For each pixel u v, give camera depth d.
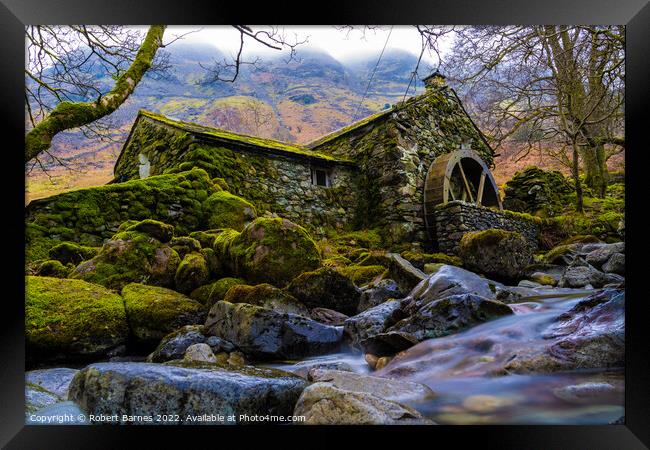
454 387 2.41
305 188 9.90
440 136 11.73
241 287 4.26
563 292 5.30
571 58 7.89
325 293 4.78
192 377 2.01
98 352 3.45
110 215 6.30
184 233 6.86
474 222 9.85
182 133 8.86
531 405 2.12
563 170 17.20
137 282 4.68
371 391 2.27
